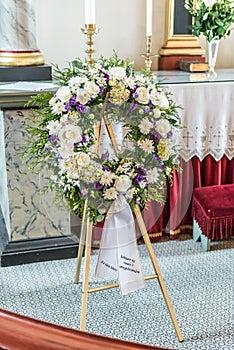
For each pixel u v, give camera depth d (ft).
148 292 8.14
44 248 9.12
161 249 9.69
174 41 10.47
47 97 6.19
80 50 10.23
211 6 9.18
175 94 9.06
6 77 8.71
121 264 6.16
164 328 7.18
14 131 8.32
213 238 9.44
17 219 8.89
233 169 10.18
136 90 5.55
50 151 5.42
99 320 7.37
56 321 7.36
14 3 8.50
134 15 10.36
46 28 9.89
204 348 6.73
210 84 9.21
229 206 9.30
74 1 9.91
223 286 8.32
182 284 8.38
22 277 8.64
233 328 7.18
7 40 8.68
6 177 8.60
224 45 11.18
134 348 1.71
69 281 8.49
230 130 9.68
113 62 6.20
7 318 1.72
